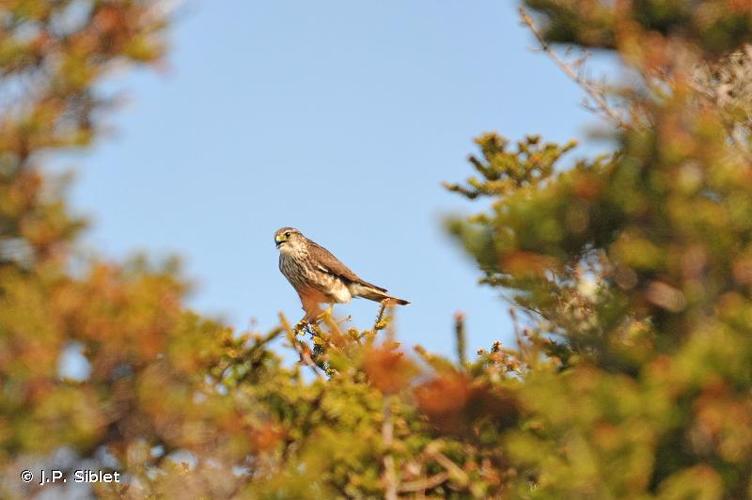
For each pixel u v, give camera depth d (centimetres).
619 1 1540
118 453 1194
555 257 1334
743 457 1183
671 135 1287
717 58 1538
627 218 1315
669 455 1198
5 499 1144
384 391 1279
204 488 1232
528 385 1220
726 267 1265
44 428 1127
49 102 1303
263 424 1325
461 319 1317
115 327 1137
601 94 1468
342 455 1260
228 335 1354
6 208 1205
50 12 1347
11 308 1126
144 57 1337
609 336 1316
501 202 1315
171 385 1195
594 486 1123
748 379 1137
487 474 1312
